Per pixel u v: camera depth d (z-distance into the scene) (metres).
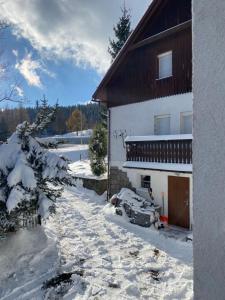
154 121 13.20
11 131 9.60
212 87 1.77
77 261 7.85
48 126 9.25
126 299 6.02
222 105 1.71
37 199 8.14
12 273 6.91
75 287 6.44
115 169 14.98
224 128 1.69
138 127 13.91
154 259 8.14
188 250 8.82
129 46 13.88
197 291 1.83
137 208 11.53
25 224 8.54
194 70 1.88
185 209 11.42
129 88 14.38
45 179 8.23
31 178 7.40
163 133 13.12
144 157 12.52
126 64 14.60
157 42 13.06
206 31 1.81
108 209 12.91
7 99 13.73
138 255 8.43
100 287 6.46
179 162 10.89
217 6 1.75
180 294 6.21
